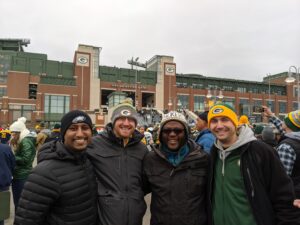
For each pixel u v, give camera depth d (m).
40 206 2.21
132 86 64.44
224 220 2.45
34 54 62.88
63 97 57.56
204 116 4.38
